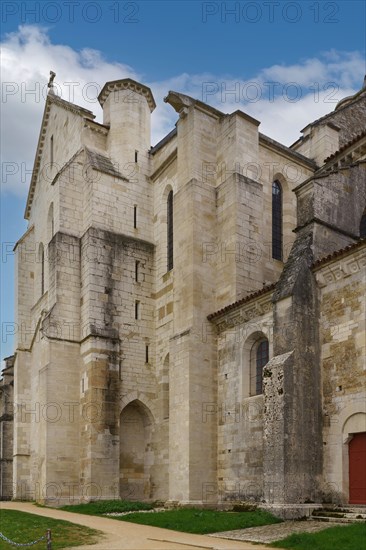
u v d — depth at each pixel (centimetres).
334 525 1858
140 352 3409
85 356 3266
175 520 2184
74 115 3881
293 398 2195
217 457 2789
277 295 2362
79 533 1967
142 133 3831
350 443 2153
